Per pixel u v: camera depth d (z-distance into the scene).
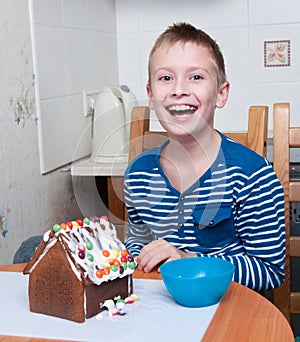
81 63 2.19
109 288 0.99
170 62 1.28
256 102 2.51
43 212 1.91
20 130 1.76
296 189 1.60
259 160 1.34
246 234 1.33
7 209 1.68
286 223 1.60
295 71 2.46
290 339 0.86
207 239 1.32
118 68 2.60
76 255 0.95
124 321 0.93
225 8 2.47
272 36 2.46
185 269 1.06
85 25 2.24
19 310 0.99
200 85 1.28
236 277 1.22
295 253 1.58
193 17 2.50
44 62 1.91
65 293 0.94
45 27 1.92
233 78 2.51
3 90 1.66
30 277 0.98
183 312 0.96
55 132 1.98
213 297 0.98
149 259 1.18
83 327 0.91
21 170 1.76
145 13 2.54
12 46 1.71
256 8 2.45
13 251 1.71
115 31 2.56
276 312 0.96
